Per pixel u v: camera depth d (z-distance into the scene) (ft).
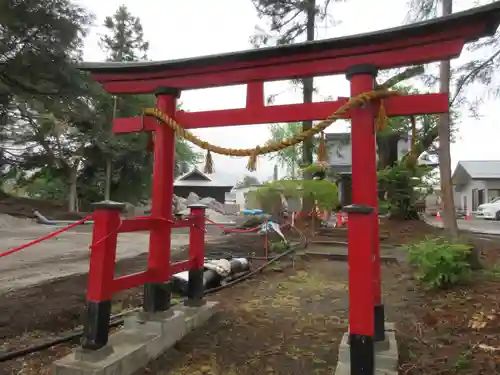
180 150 113.09
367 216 9.17
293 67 12.34
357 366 9.02
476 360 10.45
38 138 72.08
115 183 96.78
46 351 12.08
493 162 103.45
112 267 10.73
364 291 9.07
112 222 10.65
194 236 15.42
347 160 66.54
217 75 13.26
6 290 19.01
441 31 10.55
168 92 13.83
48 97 67.31
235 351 12.31
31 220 67.05
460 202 112.16
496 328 12.34
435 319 14.21
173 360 11.70
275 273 25.50
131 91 14.43
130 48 105.81
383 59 11.26
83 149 80.53
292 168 78.43
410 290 19.16
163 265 13.12
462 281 18.12
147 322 12.35
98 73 14.38
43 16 60.08
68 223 66.80
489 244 31.07
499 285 17.11
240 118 13.14
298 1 48.49
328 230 41.55
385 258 28.27
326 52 11.69
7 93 61.77
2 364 11.07
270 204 38.65
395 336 12.69
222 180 137.80
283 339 13.33
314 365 11.25
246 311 16.65
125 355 10.46
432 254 18.60
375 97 10.79
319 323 15.08
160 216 13.34
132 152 87.66
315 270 26.43
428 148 45.73
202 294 15.62
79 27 64.95
